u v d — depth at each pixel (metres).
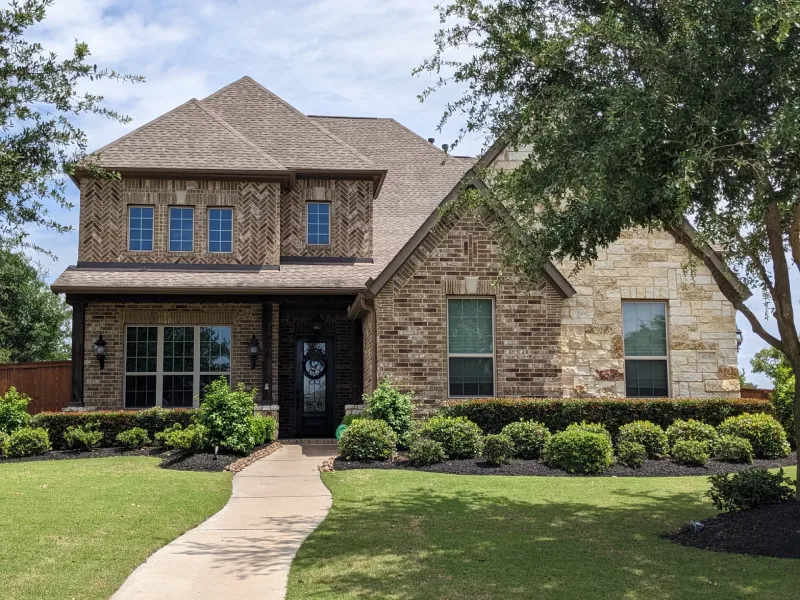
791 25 7.48
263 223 21.00
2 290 35.91
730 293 9.54
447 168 26.31
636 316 18.50
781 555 7.57
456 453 14.50
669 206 8.05
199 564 7.56
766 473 9.27
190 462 14.38
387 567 7.38
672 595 6.41
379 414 16.02
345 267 21.23
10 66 8.33
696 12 8.24
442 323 17.50
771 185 7.84
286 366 21.39
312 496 11.38
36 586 6.62
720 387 18.31
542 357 17.66
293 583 6.89
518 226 10.48
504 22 9.73
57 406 23.73
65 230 8.77
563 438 13.52
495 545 8.23
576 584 6.77
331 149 22.55
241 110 23.94
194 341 20.50
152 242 20.64
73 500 10.40
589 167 8.26
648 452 14.70
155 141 21.25
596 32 8.54
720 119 7.89
